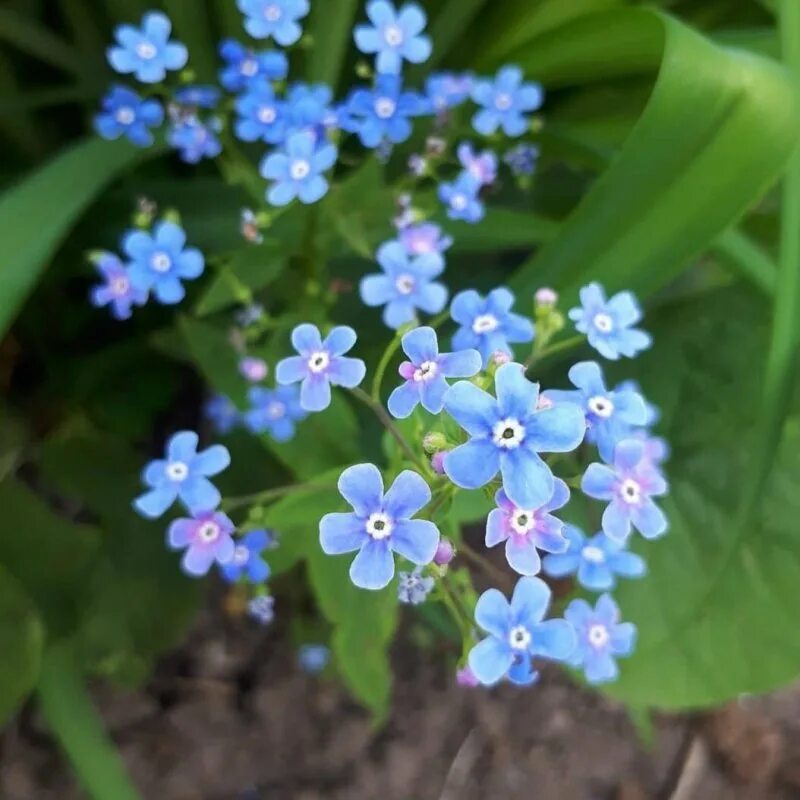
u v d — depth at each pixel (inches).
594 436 3.1
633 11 4.4
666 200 4.2
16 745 5.6
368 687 4.3
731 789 6.3
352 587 4.1
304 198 3.8
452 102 4.5
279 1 4.1
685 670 5.1
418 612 5.5
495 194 5.6
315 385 3.2
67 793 5.5
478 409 2.6
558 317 3.4
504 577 3.6
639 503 3.1
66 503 5.9
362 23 5.5
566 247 4.4
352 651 4.2
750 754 6.3
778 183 5.3
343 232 4.2
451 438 2.9
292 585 5.7
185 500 3.3
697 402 5.4
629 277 4.3
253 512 3.6
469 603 3.3
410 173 4.7
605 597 3.5
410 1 5.6
